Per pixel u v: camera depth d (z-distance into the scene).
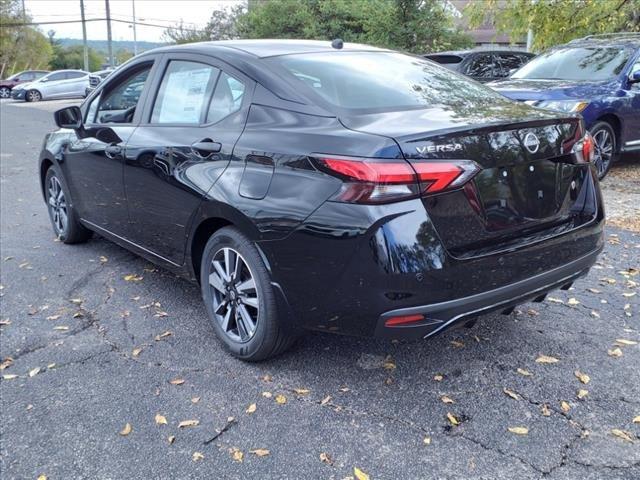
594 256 3.34
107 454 2.65
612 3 10.68
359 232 2.61
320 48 3.78
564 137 3.16
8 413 2.95
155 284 4.57
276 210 2.90
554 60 8.67
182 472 2.53
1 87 33.22
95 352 3.54
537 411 2.89
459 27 18.72
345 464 2.56
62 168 5.08
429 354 3.43
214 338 3.68
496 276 2.79
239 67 3.44
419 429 2.78
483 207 2.79
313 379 3.20
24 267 4.95
